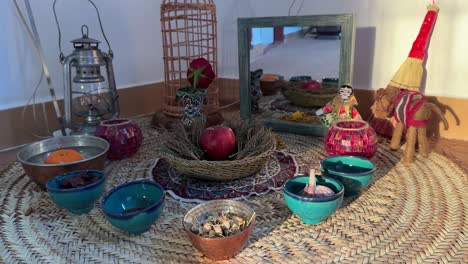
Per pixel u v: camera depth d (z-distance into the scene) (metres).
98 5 1.27
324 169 0.73
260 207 0.72
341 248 0.59
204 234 0.56
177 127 0.89
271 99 1.17
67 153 0.79
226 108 1.47
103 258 0.58
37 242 0.63
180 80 1.28
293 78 1.11
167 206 0.73
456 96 1.08
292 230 0.65
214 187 0.80
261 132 0.84
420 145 0.94
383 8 1.13
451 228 0.64
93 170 0.74
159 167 0.91
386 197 0.75
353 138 0.84
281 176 0.85
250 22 1.13
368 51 1.18
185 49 1.48
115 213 0.61
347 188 0.71
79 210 0.70
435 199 0.74
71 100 1.06
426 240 0.61
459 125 1.09
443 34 1.06
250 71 1.18
